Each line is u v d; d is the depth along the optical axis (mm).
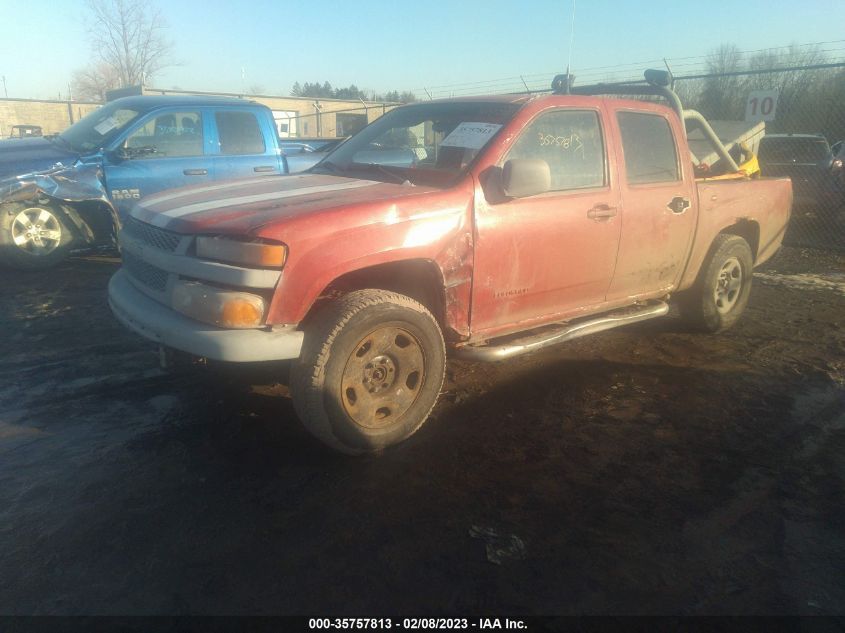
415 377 3576
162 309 3330
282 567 2582
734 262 5484
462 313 3729
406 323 3412
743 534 2900
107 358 4684
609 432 3836
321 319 3207
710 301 5363
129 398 4059
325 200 3418
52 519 2836
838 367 4945
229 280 3029
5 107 23500
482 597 2463
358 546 2725
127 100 7965
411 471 3336
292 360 3205
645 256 4621
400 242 3350
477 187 3660
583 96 4309
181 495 3047
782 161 11453
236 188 3941
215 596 2414
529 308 4059
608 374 4727
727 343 5465
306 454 3457
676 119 4867
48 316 5598
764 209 5648
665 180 4715
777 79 15211
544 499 3125
